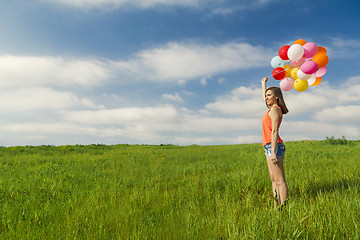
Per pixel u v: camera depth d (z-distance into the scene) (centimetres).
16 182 605
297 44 415
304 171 639
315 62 409
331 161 815
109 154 1401
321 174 597
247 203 408
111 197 462
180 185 581
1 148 1700
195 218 354
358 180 507
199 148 1816
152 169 821
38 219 356
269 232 280
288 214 324
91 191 517
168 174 734
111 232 313
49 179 658
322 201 355
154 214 391
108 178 670
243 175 615
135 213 384
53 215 378
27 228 322
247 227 297
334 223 293
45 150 1628
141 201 443
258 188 515
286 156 988
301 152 1085
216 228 314
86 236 297
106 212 391
